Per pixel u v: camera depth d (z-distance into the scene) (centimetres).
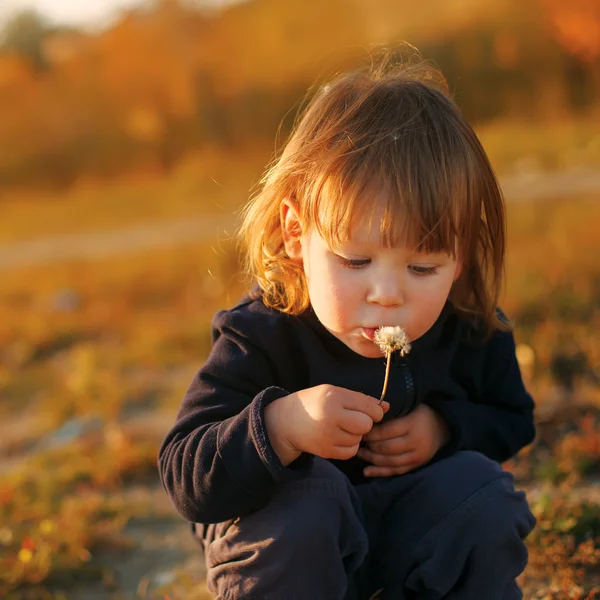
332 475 191
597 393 388
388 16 2762
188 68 2925
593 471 318
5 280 1091
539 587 235
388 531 205
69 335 724
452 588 199
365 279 183
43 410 524
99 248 1317
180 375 570
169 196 1847
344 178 183
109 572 293
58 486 374
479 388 228
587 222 823
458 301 218
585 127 1717
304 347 206
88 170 2870
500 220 207
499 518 195
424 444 211
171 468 191
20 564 291
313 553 183
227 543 192
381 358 208
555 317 504
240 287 791
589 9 2377
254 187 234
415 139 189
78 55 3134
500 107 2439
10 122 2966
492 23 2575
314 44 2861
